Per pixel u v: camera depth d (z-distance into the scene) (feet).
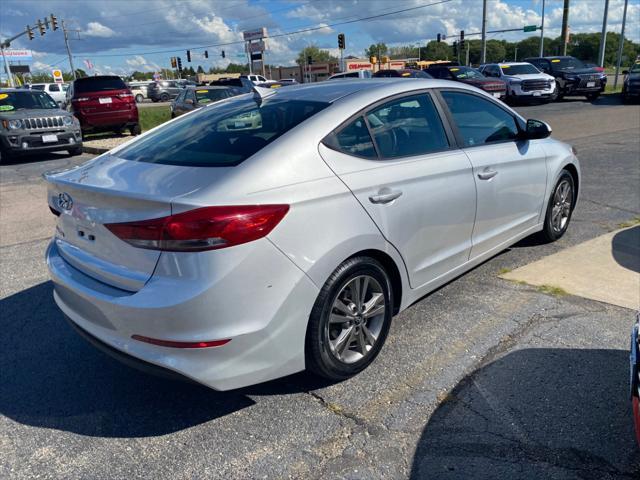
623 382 9.51
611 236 17.15
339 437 8.56
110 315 8.38
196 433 8.85
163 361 8.01
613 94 81.15
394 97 11.03
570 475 7.51
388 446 8.29
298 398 9.62
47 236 20.36
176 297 7.75
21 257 17.92
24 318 13.30
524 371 9.99
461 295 13.34
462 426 8.62
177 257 7.78
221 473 7.93
